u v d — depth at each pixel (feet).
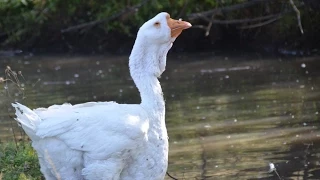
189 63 81.87
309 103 57.26
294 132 48.65
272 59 82.58
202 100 60.13
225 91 63.77
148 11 93.56
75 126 26.00
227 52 90.12
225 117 53.47
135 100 60.75
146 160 27.12
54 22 99.30
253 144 46.16
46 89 66.64
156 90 28.17
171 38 28.45
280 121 51.80
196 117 53.88
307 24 87.25
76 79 72.74
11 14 99.14
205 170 40.73
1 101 57.98
